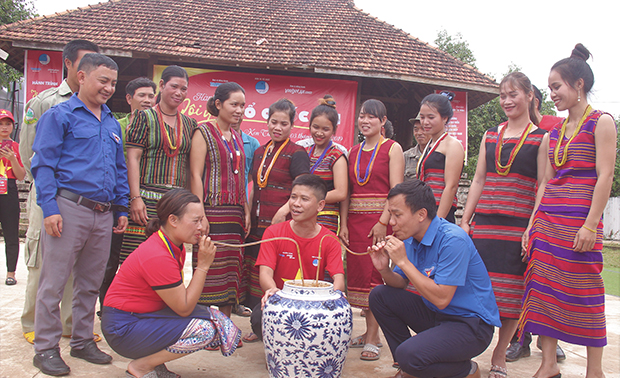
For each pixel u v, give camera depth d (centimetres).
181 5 1122
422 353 210
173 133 293
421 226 229
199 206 223
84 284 255
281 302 211
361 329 362
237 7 1160
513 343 314
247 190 357
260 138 920
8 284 445
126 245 287
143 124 281
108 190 252
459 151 289
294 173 288
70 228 236
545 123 347
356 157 313
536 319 250
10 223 447
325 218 299
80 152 242
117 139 263
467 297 228
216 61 894
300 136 923
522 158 269
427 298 217
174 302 215
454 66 989
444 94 301
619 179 1794
